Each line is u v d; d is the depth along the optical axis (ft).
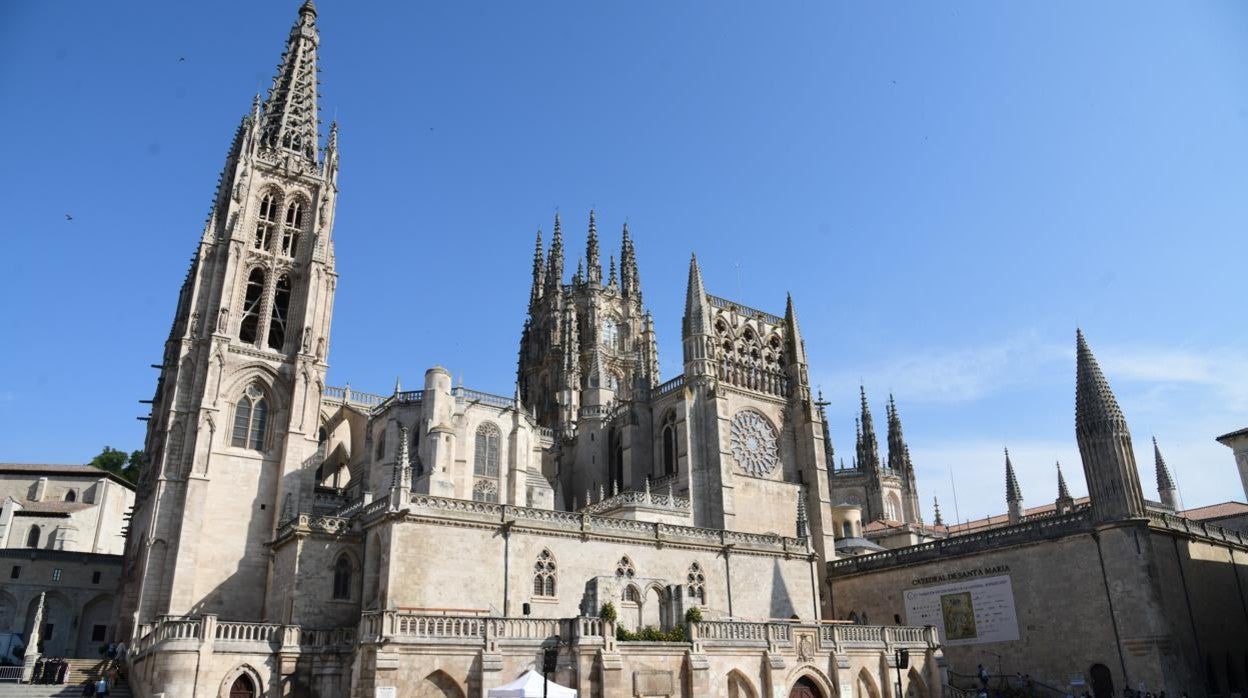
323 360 274.36
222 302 262.06
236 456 250.78
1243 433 251.60
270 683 167.12
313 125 315.99
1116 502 203.31
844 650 197.77
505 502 277.85
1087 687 200.95
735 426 294.05
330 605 196.34
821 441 305.94
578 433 341.82
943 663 216.74
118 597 260.42
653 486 298.56
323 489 288.10
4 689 177.88
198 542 234.58
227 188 296.10
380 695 144.46
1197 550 216.13
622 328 441.68
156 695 156.15
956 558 238.27
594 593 178.70
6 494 345.72
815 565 251.60
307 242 292.20
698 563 226.79
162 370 291.17
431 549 185.26
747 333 316.40
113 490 361.10
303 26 331.57
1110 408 210.59
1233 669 209.15
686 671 169.48
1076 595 207.51
